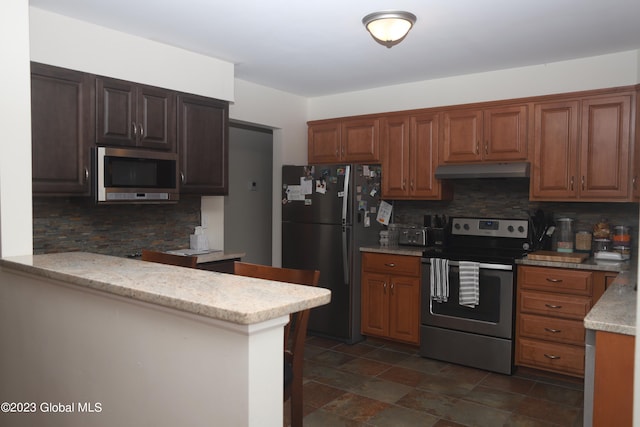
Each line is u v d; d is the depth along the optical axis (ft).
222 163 12.51
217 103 12.34
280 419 4.03
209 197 13.56
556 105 11.82
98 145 9.91
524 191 13.25
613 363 5.73
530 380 11.29
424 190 13.80
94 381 5.22
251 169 18.45
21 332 6.29
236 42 10.84
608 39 10.39
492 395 10.39
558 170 11.83
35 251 9.96
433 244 14.23
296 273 6.51
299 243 14.79
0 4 6.43
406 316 13.21
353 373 11.64
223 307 3.75
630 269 10.07
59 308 5.62
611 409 5.76
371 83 14.53
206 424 4.10
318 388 10.70
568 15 9.04
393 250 13.37
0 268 6.52
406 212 15.29
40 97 9.02
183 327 4.24
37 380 6.06
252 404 3.80
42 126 9.05
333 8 8.81
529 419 9.27
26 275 6.08
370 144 14.78
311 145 16.20
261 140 18.90
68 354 5.55
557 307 11.02
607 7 8.64
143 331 4.63
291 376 5.85
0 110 6.46
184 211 12.89
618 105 11.05
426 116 13.70
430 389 10.69
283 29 9.94
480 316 11.88
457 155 13.23
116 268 5.69
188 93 11.60
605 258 11.41
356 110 15.61
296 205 14.83
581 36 10.21
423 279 12.68
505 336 11.51
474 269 11.70
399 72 13.23
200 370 4.13
